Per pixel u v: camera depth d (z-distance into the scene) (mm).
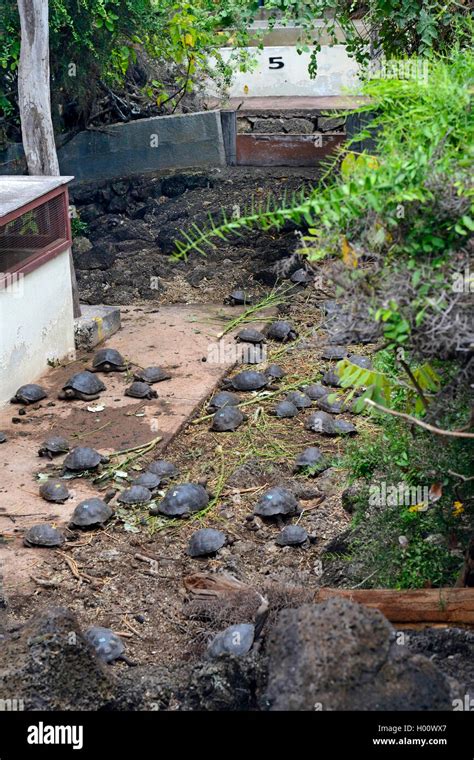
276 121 13414
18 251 8133
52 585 5660
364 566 5090
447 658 4023
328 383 8367
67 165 13258
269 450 7414
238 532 6289
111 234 12312
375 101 3662
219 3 11898
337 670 3047
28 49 8938
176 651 5059
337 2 9109
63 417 7914
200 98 14000
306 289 10703
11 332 8109
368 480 5117
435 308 2926
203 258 11484
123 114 13492
